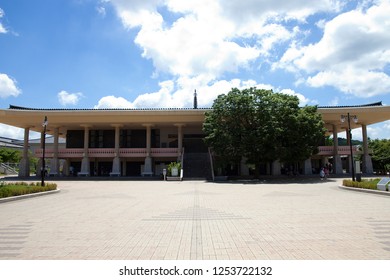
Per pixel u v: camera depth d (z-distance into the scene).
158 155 40.47
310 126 31.98
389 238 7.50
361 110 36.28
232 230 8.55
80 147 45.28
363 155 40.84
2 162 60.31
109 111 37.34
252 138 31.25
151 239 7.61
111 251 6.62
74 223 9.77
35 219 10.49
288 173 37.72
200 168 37.81
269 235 7.92
